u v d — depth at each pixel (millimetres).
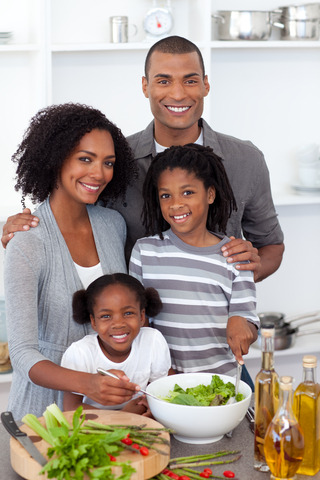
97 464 1361
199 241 2004
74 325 1895
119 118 3342
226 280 1968
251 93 3447
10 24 3170
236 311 1975
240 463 1494
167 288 1999
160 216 2094
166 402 1558
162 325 2012
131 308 1822
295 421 1382
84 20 3244
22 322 1768
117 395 1575
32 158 1930
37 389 1880
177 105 2154
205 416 1533
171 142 2238
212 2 3326
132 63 3311
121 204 2234
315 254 3648
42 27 2959
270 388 1452
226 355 2008
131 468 1362
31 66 3176
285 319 3387
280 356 3641
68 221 1957
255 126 3479
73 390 1625
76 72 3264
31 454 1407
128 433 1443
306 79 3494
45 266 1864
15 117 3262
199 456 1503
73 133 1876
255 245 2549
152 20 3092
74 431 1403
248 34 3148
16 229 1869
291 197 3307
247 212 2432
